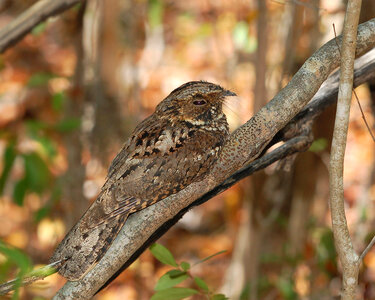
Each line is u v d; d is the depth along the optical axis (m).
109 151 11.08
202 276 13.52
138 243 5.62
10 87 17.12
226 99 8.36
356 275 5.34
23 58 18.34
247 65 14.43
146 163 5.86
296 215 10.86
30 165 10.33
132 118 11.42
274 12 12.27
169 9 21.03
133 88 11.71
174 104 6.41
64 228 11.42
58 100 10.89
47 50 18.48
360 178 13.95
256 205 10.45
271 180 10.83
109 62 10.59
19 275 3.91
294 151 6.50
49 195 13.23
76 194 11.15
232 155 5.77
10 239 13.57
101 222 5.59
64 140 12.89
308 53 9.33
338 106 5.18
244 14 13.34
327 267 10.38
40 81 10.95
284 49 9.88
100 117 10.82
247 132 5.74
